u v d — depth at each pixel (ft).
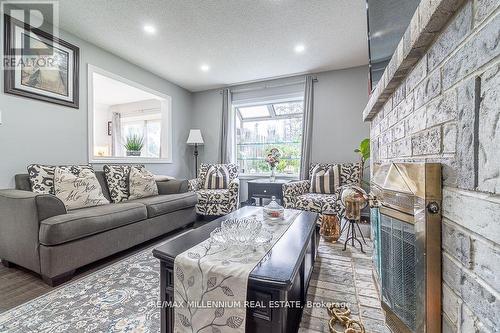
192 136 14.07
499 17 1.36
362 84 11.47
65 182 7.24
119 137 20.61
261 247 3.79
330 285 5.22
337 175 10.39
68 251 5.68
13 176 7.13
